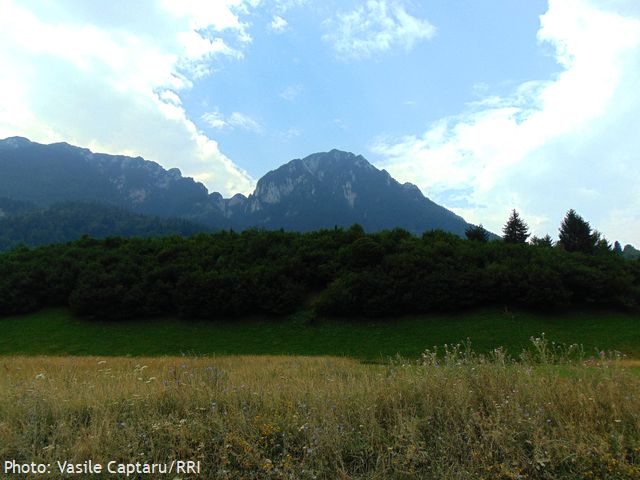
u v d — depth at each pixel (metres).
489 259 45.00
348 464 3.83
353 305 38.97
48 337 38.12
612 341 33.62
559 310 38.97
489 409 4.46
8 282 43.28
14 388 5.69
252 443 3.99
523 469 3.65
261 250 50.41
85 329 39.75
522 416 4.20
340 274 44.22
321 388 5.33
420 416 4.40
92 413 4.72
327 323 39.09
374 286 39.41
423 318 38.59
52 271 45.38
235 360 19.31
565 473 3.66
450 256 45.12
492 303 39.88
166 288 42.00
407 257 42.47
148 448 4.03
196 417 4.46
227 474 3.68
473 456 3.76
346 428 4.20
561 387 4.83
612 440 3.91
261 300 40.22
